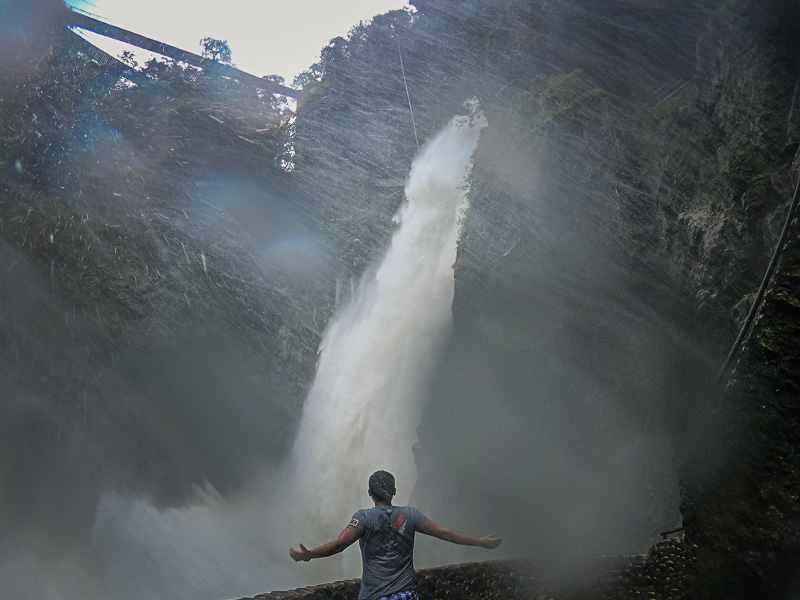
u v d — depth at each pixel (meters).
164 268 31.59
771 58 10.59
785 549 6.16
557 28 22.88
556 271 16.78
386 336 27.92
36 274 26.34
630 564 7.12
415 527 3.99
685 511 7.14
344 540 3.84
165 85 35.28
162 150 34.06
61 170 28.05
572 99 18.89
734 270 10.02
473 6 30.77
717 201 11.01
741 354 6.83
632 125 15.74
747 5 11.41
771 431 6.47
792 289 6.64
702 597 6.66
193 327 31.77
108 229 29.25
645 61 18.80
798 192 7.24
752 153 10.30
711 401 7.22
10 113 26.81
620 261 14.38
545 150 18.70
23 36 27.67
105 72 31.89
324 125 39.34
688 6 18.16
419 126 33.47
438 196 27.72
